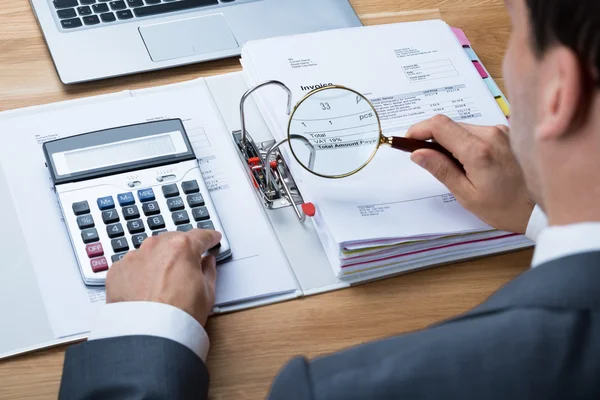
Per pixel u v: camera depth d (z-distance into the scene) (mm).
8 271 767
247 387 722
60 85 955
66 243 792
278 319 771
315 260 823
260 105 943
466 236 833
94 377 655
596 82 416
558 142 447
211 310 761
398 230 803
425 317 787
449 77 975
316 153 836
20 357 723
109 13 1024
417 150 832
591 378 404
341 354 481
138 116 913
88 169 825
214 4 1061
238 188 867
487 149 819
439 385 429
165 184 828
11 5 1033
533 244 857
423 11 1108
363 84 946
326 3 1087
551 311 425
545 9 432
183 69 994
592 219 446
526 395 411
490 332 432
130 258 742
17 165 848
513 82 492
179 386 657
